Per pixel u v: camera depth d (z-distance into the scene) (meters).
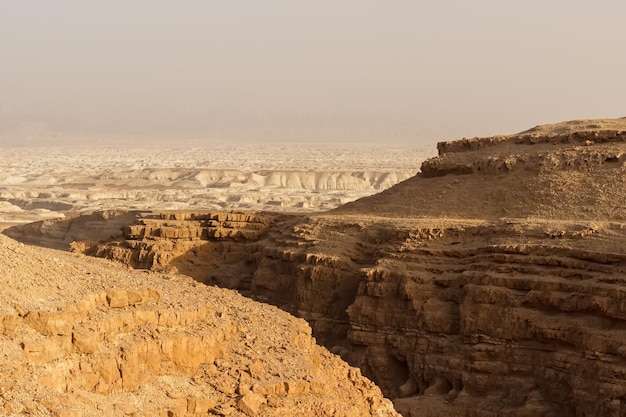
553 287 48.12
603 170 58.56
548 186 59.00
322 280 58.34
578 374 45.84
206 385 31.23
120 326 29.77
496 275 50.12
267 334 36.09
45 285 29.06
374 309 53.91
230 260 69.06
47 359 27.00
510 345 48.62
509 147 65.19
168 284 37.47
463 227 55.31
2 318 26.56
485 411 47.28
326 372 35.94
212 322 33.50
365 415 35.47
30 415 25.34
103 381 28.36
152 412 28.81
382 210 65.50
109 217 80.12
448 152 68.38
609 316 45.97
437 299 52.56
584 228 50.62
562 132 64.25
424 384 51.31
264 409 31.22
